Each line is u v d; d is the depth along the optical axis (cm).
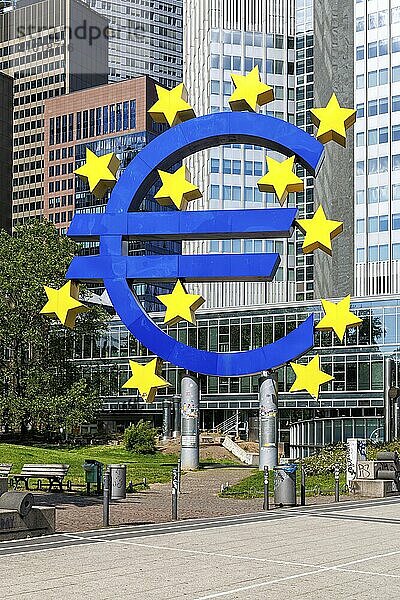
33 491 3216
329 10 10844
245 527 2094
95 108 18062
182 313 3566
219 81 11619
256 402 8175
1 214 19650
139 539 1841
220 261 3572
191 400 4666
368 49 10525
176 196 3469
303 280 11512
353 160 10462
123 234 3672
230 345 8256
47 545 1716
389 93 10344
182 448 4662
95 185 3619
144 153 3691
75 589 1295
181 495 3161
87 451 6819
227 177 11350
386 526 2144
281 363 3712
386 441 4509
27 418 7219
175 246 16812
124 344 9062
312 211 11944
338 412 7962
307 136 3516
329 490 3269
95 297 9262
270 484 3472
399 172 10181
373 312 7606
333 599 1253
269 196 11456
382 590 1327
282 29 12000
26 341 7138
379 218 10231
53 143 18800
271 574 1448
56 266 6956
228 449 6919
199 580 1383
